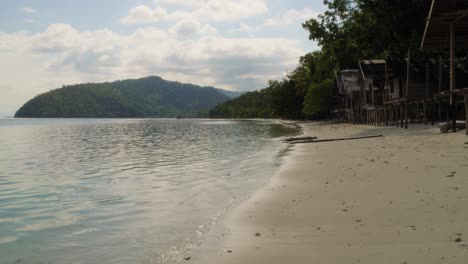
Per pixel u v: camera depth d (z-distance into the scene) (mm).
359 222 5551
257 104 156625
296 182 9305
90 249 5484
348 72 48875
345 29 32406
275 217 6258
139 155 19828
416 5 26062
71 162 17312
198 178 11531
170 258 4875
